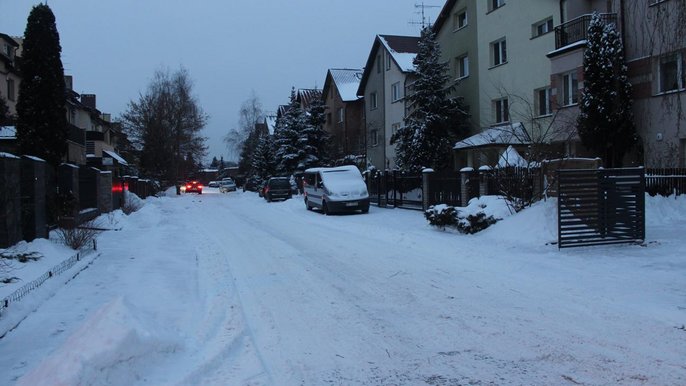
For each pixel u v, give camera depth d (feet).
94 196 60.03
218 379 15.57
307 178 86.53
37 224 38.14
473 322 20.94
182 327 20.38
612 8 61.26
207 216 79.66
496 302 23.89
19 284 24.76
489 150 70.13
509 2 79.66
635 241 36.60
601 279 27.37
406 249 40.37
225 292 26.89
